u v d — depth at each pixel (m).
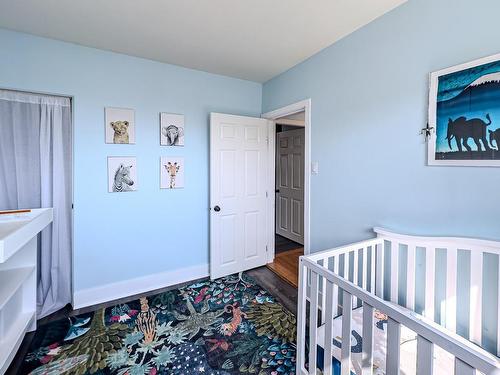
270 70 2.75
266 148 3.17
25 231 1.50
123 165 2.42
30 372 1.53
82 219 2.28
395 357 0.85
